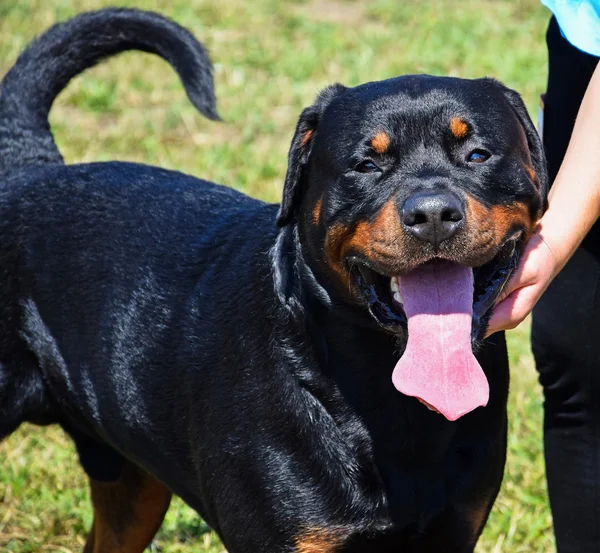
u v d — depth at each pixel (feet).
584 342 11.62
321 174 10.19
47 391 13.05
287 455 10.09
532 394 17.12
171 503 15.23
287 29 33.76
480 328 9.74
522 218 9.86
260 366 10.33
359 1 37.29
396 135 9.77
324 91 10.62
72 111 27.07
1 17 32.45
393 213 9.43
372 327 9.97
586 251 11.41
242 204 12.12
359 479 10.12
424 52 31.17
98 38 14.20
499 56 30.78
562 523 12.46
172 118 26.32
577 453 12.13
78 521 14.90
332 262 9.99
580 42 10.63
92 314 12.16
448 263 9.81
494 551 13.78
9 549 14.35
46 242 12.63
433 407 9.30
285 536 10.13
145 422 11.64
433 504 10.18
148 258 11.92
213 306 11.05
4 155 13.67
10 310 12.82
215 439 10.53
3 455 15.94
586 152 10.11
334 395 10.14
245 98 27.91
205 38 32.65
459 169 9.73
